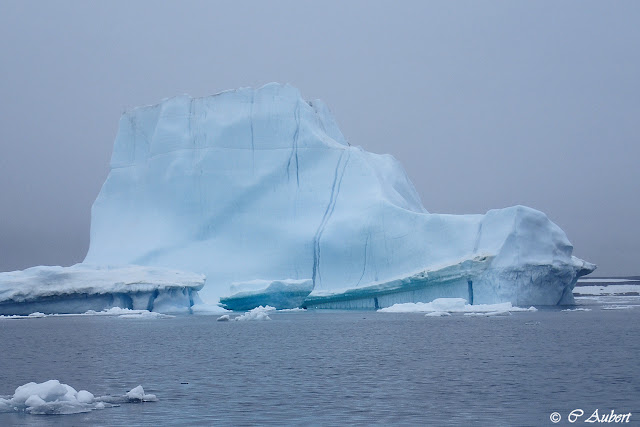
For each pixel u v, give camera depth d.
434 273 76.81
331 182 91.19
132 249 92.56
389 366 34.44
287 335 51.16
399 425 22.23
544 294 79.12
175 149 95.88
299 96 96.12
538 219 77.19
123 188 99.44
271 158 93.62
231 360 37.31
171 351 41.66
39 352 41.75
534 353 38.81
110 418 23.12
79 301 78.06
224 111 96.31
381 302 83.19
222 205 92.31
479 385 28.70
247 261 88.81
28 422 22.50
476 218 79.81
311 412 24.06
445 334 50.41
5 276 77.56
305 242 87.81
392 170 97.12
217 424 22.44
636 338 46.47
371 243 84.06
